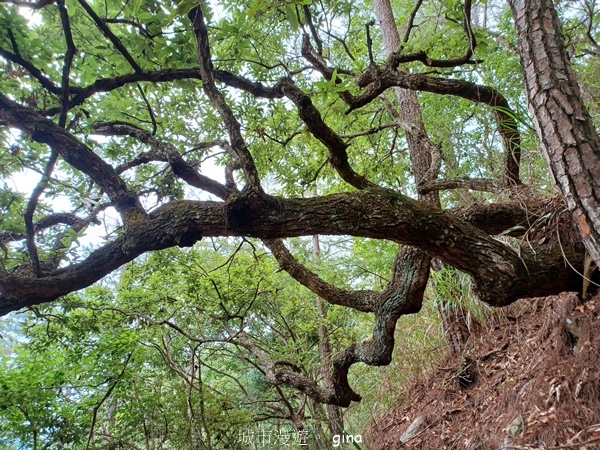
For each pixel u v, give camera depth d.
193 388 4.81
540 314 2.86
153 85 2.72
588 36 3.75
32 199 1.92
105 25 2.11
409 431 3.14
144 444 4.87
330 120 4.73
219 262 5.96
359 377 5.05
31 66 2.04
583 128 1.24
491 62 4.38
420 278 2.39
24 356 4.28
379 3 4.66
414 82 2.77
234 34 2.40
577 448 1.42
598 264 1.20
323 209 1.61
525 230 2.02
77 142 1.81
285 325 6.36
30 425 3.89
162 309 4.91
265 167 4.12
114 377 4.35
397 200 1.63
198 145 2.62
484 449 2.11
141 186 2.79
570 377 1.78
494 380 2.74
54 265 2.29
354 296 2.77
